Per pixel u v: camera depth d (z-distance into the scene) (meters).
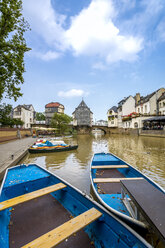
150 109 36.38
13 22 6.35
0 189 3.92
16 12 6.38
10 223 3.22
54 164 9.69
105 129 57.03
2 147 15.37
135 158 10.99
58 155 12.98
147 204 2.16
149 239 2.29
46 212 3.63
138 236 2.04
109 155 9.02
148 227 2.20
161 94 36.91
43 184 5.04
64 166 9.07
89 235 2.80
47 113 54.16
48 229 3.05
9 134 23.53
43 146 15.06
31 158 11.95
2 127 20.56
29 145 16.80
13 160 8.83
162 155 11.96
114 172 6.70
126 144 19.70
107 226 2.59
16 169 5.99
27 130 38.00
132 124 38.41
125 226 2.27
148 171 7.82
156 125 33.22
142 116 34.91
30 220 3.33
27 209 3.76
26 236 2.86
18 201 3.13
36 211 3.67
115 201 3.81
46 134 43.03
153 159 10.61
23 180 4.74
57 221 3.29
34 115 57.59
